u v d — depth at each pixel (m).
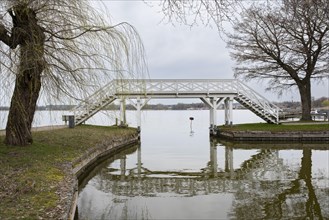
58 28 9.23
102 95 10.00
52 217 5.00
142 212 7.80
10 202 5.57
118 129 21.88
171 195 9.29
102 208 8.09
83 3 9.38
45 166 8.36
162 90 23.77
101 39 9.48
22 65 8.20
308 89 26.27
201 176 11.86
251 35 26.12
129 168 13.35
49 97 9.47
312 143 21.06
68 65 9.21
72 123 19.80
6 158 8.90
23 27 8.66
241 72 30.28
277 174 11.97
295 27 22.30
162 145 21.06
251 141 22.14
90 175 12.02
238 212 7.73
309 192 9.38
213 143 21.83
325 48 24.81
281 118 27.80
